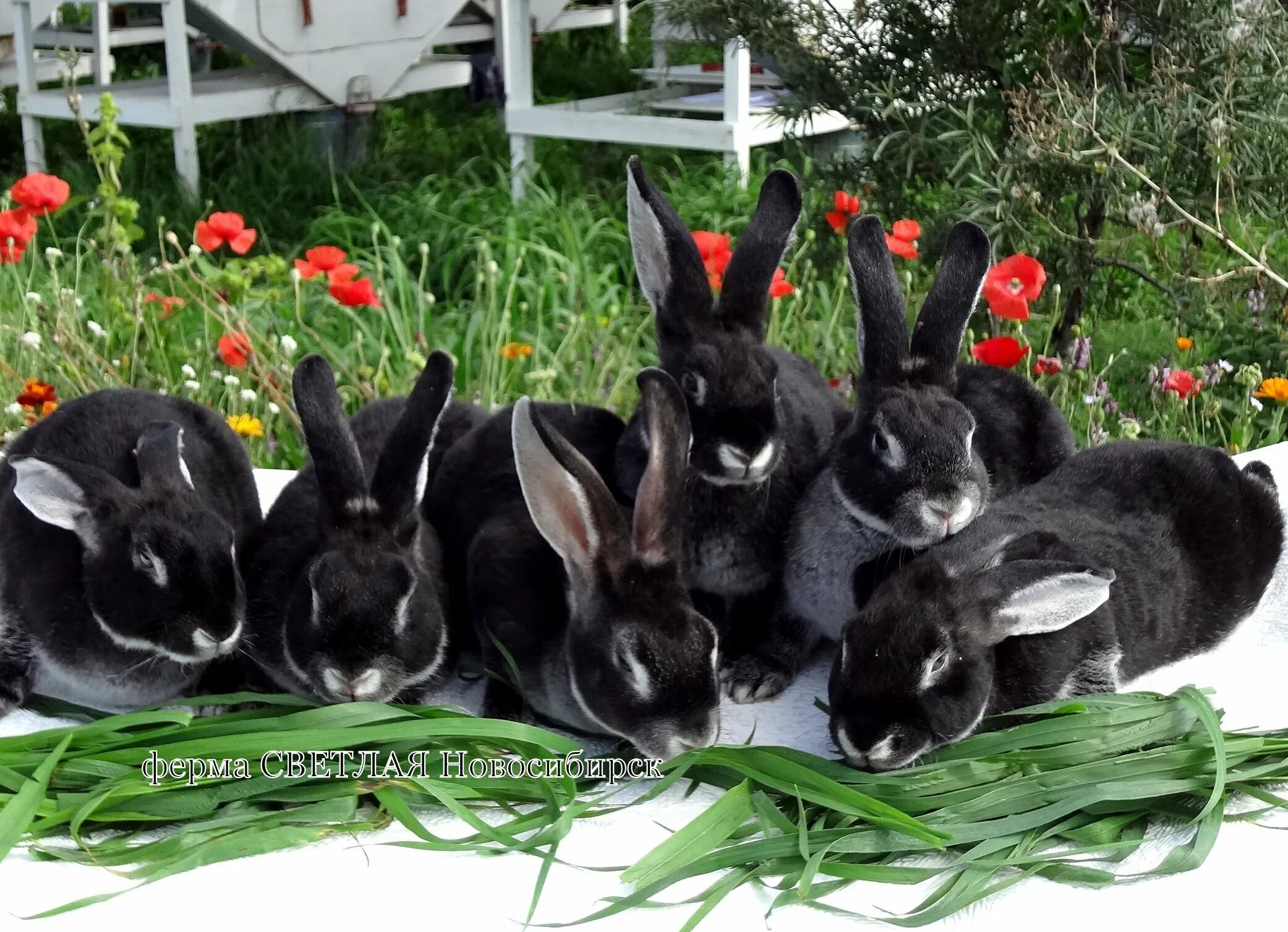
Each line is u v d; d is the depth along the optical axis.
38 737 1.47
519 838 1.44
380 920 1.36
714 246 2.09
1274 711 1.58
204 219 3.12
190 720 1.49
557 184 3.45
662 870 1.38
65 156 3.57
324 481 1.52
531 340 2.37
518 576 1.57
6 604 1.56
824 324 2.33
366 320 2.45
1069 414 2.13
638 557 1.48
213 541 1.49
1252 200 2.22
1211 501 1.67
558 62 4.54
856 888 1.40
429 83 3.99
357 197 3.33
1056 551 1.56
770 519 1.65
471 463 1.71
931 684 1.45
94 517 1.50
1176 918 1.36
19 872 1.40
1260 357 2.25
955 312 1.60
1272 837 1.44
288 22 3.46
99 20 3.87
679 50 3.76
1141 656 1.59
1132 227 2.21
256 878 1.40
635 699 1.45
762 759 1.47
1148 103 2.23
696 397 1.58
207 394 2.19
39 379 2.16
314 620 1.48
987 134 2.32
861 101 2.40
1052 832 1.43
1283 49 2.27
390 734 1.46
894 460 1.55
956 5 2.34
